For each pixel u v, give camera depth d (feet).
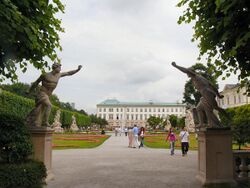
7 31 22.08
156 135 170.91
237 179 28.07
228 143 28.22
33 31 24.40
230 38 24.53
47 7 26.58
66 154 58.75
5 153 24.95
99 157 53.06
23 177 23.67
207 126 28.89
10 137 24.47
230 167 27.99
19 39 24.23
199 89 30.22
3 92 104.63
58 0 27.35
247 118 42.75
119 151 66.64
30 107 125.80
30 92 31.60
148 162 45.75
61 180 30.37
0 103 102.78
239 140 42.24
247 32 20.99
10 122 25.00
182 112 510.99
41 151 28.86
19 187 23.66
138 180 30.45
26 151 25.32
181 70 31.24
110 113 522.88
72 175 33.45
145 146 84.43
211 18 25.67
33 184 24.50
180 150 71.26
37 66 28.55
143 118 517.14
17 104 113.50
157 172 35.65
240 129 41.63
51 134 31.68
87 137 134.00
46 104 30.45
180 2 28.81
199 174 30.37
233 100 265.75
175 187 27.07
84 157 53.01
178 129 261.44
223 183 27.27
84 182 29.35
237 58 28.43
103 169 38.17
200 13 28.37
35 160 26.91
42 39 26.25
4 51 25.64
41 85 31.40
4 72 28.91
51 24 27.89
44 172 26.43
